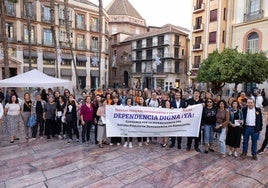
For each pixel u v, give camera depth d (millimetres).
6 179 4965
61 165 5754
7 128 7711
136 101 8562
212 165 5887
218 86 22922
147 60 45531
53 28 20172
